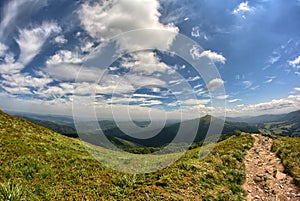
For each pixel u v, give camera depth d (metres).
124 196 11.17
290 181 15.80
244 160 21.09
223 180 15.03
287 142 27.23
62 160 21.25
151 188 11.91
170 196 11.20
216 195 12.58
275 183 15.84
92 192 11.64
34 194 11.66
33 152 21.30
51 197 11.18
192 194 12.04
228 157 19.73
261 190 14.98
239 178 16.17
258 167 19.38
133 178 13.23
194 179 13.80
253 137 33.47
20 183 13.30
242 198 13.45
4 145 20.78
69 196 11.08
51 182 14.70
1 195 10.27
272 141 30.25
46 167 17.70
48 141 28.78
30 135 28.80
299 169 17.25
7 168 15.54
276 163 20.17
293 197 13.79
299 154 20.67
